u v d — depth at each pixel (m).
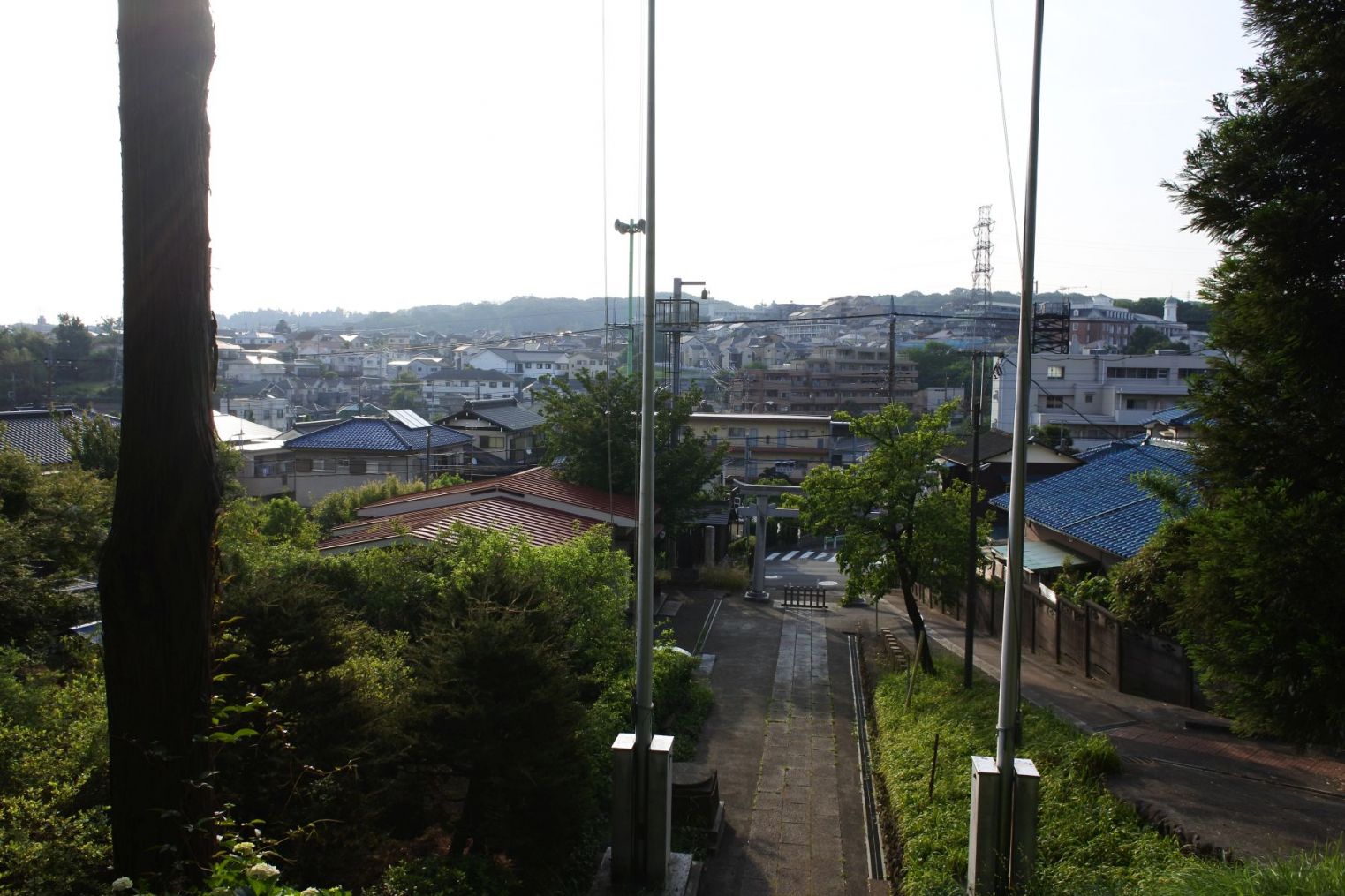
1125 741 11.25
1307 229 6.90
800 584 29.95
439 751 7.85
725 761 13.28
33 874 5.40
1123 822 8.66
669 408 25.84
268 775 6.90
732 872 9.78
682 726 14.37
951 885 8.12
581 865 8.95
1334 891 5.50
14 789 6.26
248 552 13.30
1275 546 6.71
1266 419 7.67
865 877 9.71
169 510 4.61
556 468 26.03
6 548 11.96
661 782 8.09
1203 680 7.71
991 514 17.52
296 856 6.61
